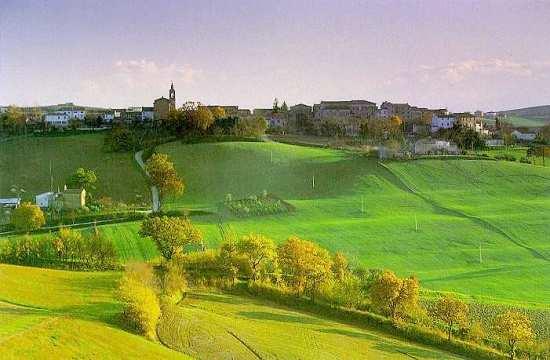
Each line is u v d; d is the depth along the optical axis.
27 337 65.31
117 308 83.94
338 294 103.38
